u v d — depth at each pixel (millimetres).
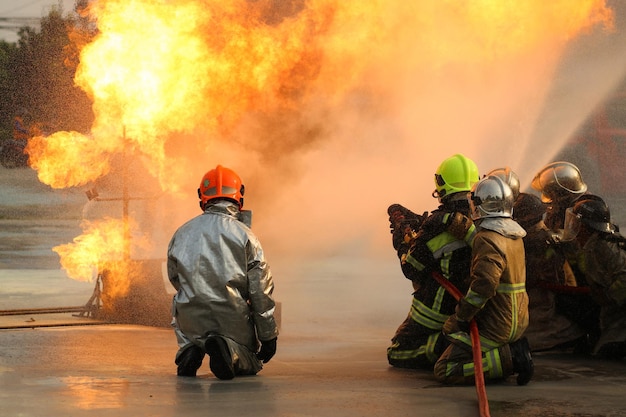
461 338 10461
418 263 11250
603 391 10117
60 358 12133
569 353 13172
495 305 10305
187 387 10094
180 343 10977
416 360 11562
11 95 48344
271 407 9023
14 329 14938
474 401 9461
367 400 9445
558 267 12836
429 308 11430
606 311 12594
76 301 18672
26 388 9859
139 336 14289
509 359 10297
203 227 10898
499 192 10320
